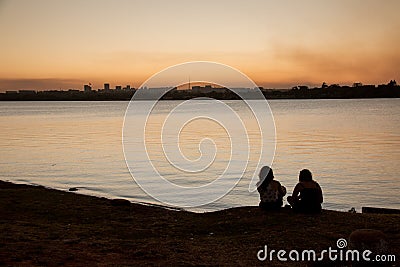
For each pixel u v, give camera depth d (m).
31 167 33.31
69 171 30.98
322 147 47.91
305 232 9.97
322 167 33.88
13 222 11.54
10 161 36.94
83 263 7.92
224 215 12.09
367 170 32.16
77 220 12.30
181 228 11.23
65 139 58.16
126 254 8.64
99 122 95.88
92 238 9.96
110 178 27.53
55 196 16.09
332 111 152.25
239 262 8.27
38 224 11.37
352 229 10.08
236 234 10.41
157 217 12.66
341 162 36.50
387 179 28.27
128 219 12.39
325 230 10.06
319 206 11.44
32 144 52.03
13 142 54.62
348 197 22.92
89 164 34.72
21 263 7.72
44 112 171.62
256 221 11.09
